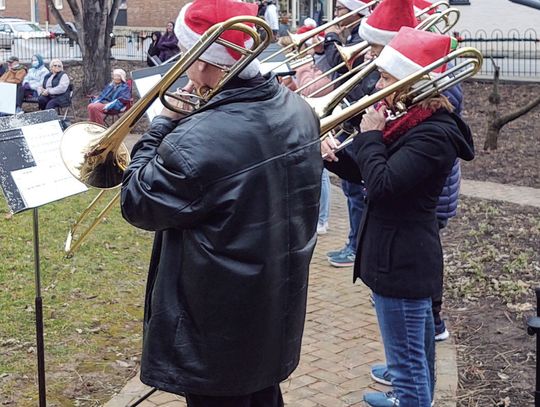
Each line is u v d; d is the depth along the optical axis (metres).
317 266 6.45
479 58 3.36
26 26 32.22
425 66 3.27
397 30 3.90
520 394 4.26
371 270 3.41
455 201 4.54
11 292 5.66
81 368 4.57
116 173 3.13
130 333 5.08
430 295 3.38
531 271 6.16
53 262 6.36
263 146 2.60
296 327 2.81
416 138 3.24
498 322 5.24
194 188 2.51
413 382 3.40
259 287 2.62
